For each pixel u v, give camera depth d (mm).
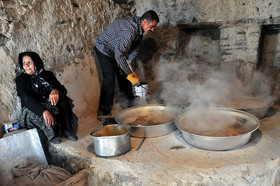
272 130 2207
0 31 2230
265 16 2678
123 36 2559
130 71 2623
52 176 1888
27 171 1952
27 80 2197
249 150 1883
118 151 1960
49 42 2582
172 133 2311
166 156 1899
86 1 2906
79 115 2959
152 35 3529
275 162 1729
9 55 2297
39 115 2088
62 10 2668
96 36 3078
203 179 1631
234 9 2877
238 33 2918
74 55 2836
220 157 1817
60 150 2205
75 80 2875
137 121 2484
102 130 2143
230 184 1646
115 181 1840
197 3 3121
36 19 2449
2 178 1995
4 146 2064
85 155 2045
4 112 2328
